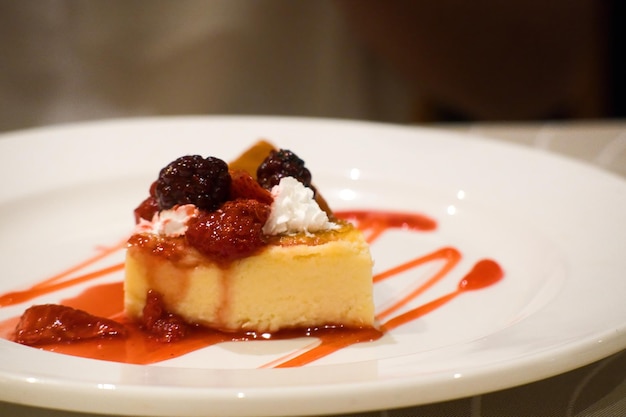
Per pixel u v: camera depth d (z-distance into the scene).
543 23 0.91
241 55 1.02
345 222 0.50
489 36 0.92
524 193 0.58
